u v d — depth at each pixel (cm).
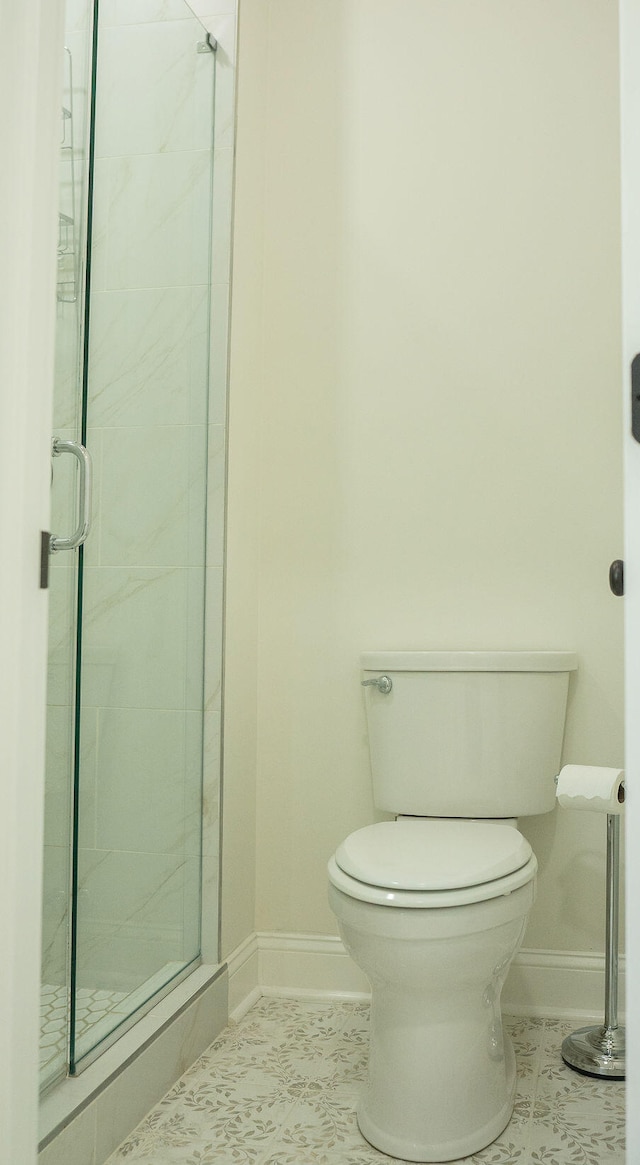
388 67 230
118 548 171
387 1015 160
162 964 188
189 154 203
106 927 166
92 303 162
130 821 175
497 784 198
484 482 221
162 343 191
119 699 171
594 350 218
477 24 227
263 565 231
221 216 213
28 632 99
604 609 214
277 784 229
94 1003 162
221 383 211
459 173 226
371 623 226
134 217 178
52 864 151
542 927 212
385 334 228
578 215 220
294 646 229
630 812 88
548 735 201
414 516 224
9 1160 95
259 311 233
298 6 233
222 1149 155
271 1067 186
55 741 152
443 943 148
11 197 98
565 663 201
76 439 156
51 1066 149
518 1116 167
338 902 157
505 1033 202
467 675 199
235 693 215
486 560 221
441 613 222
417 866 155
